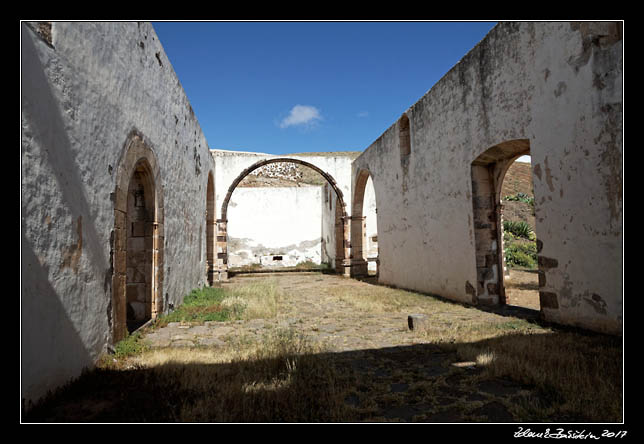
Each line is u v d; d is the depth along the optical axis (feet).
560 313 16.58
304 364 11.62
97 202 12.28
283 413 8.48
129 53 15.51
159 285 19.79
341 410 8.69
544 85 17.26
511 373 10.62
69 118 10.56
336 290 33.68
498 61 20.35
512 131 19.44
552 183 16.88
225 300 25.91
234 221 65.62
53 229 9.53
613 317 14.23
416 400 9.39
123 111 14.80
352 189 48.83
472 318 19.35
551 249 16.99
